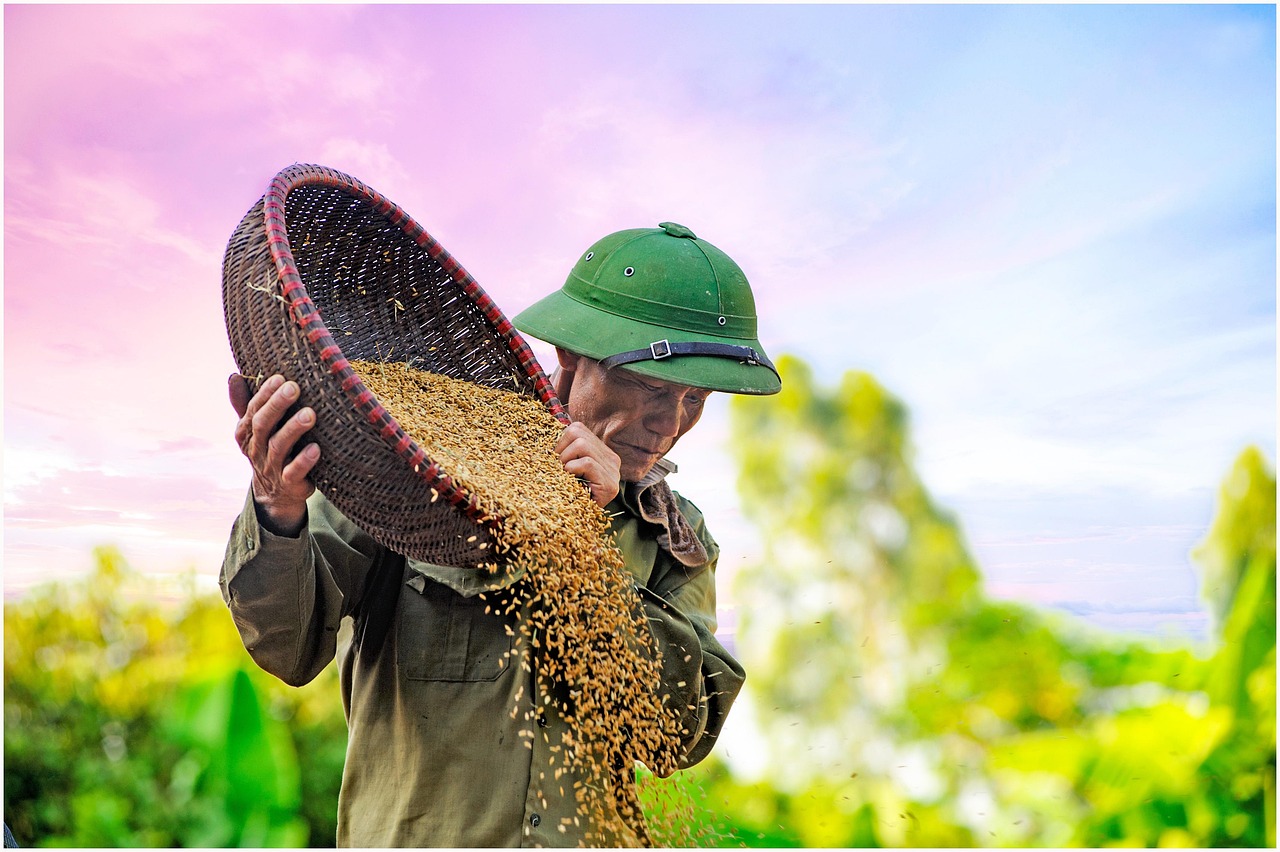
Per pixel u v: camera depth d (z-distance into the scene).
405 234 2.16
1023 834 5.83
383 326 2.28
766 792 6.38
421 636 2.05
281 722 5.49
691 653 2.19
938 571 7.88
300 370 1.68
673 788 2.25
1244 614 5.55
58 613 5.82
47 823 5.27
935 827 6.05
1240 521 6.71
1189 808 5.27
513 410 2.24
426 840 1.96
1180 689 5.94
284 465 1.73
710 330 2.30
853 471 8.43
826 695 7.62
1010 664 6.93
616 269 2.36
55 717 5.52
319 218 2.08
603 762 2.06
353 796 2.05
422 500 1.76
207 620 6.00
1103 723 6.11
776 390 2.36
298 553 1.85
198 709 5.41
